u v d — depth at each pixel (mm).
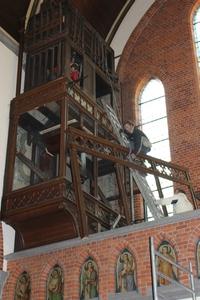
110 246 12102
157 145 17719
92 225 13672
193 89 17719
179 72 18438
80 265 12383
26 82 16078
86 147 13398
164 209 14812
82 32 16734
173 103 17953
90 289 11914
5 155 15070
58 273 12648
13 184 14867
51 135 15828
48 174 15859
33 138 16156
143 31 20406
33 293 12695
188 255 10867
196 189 15805
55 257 12867
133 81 19562
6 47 16672
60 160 13648
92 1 19328
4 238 14039
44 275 12852
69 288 12195
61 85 14875
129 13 21047
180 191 13875
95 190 14664
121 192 14734
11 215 13922
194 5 19703
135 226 11859
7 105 15836
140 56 19906
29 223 13922
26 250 13438
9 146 15141
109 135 15867
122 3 20844
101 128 15742
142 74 19469
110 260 11922
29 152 15906
